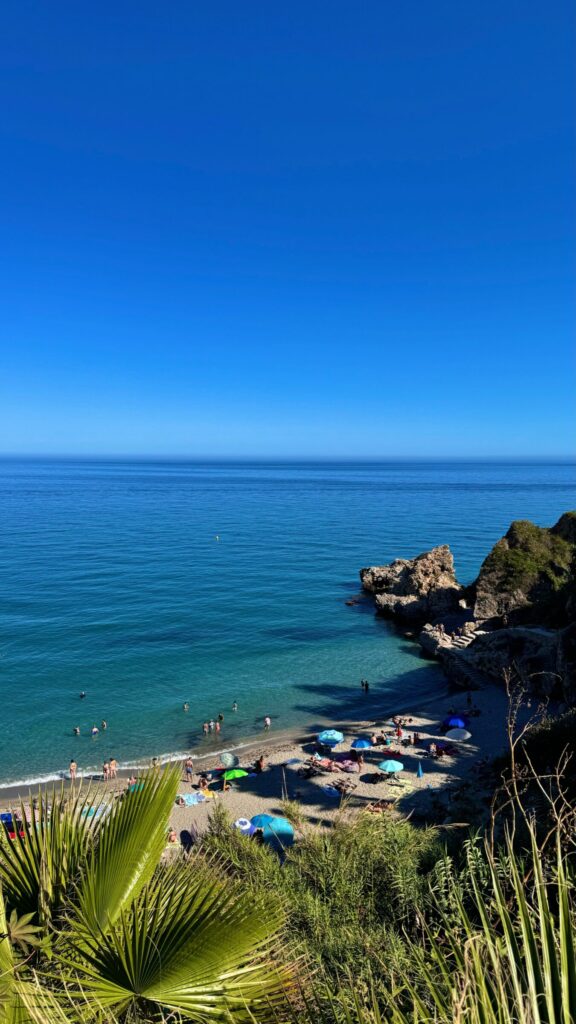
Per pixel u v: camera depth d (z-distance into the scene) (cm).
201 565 10325
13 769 3616
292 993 485
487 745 3638
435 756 3525
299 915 799
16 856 564
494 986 293
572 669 3897
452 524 16150
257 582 9088
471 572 9900
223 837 1208
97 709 4538
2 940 472
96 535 13650
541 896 300
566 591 5028
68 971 482
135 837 528
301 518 17462
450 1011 299
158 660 5653
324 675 5372
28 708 4516
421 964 374
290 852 1116
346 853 994
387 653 5997
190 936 490
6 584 8619
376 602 7562
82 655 5725
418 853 991
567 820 410
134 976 472
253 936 508
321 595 8356
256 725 4328
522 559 6078
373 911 837
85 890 514
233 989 476
